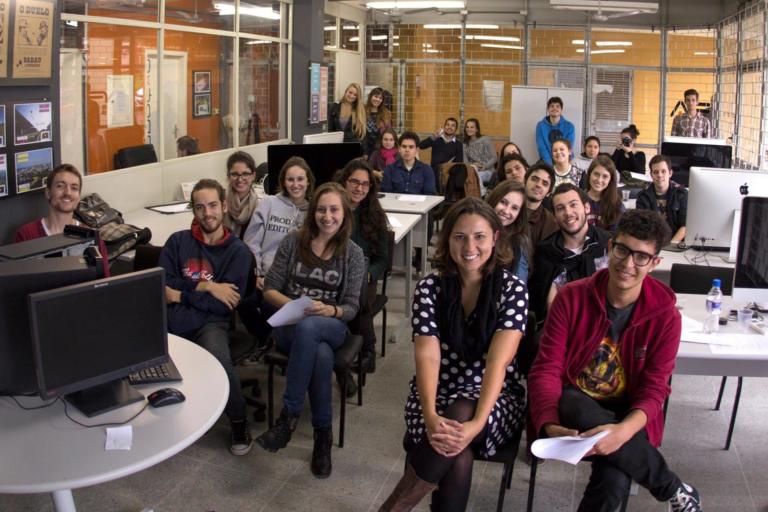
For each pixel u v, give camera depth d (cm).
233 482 281
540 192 360
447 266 234
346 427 329
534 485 256
